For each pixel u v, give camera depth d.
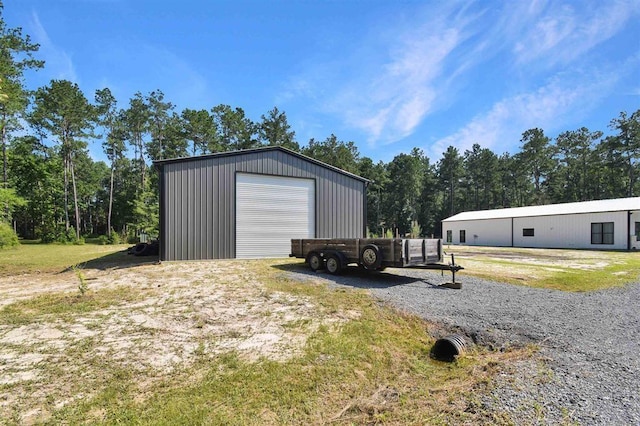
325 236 14.30
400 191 53.28
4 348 3.78
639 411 2.64
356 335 4.38
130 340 4.07
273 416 2.67
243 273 8.79
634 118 41.19
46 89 29.95
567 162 51.03
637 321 4.95
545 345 4.10
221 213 12.08
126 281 7.75
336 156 45.25
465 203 56.16
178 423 2.49
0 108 23.61
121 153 39.12
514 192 53.53
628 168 42.44
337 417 2.71
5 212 24.45
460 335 4.48
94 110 32.50
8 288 7.37
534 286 7.42
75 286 7.35
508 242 25.48
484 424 2.54
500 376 3.37
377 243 7.79
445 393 3.08
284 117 44.16
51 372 3.22
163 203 11.05
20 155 32.72
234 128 42.41
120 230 43.69
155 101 39.19
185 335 4.27
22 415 2.54
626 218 19.47
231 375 3.24
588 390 3.01
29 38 25.78
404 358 3.91
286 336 4.29
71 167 33.41
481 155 53.81
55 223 37.22
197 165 11.68
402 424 2.58
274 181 13.22
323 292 6.55
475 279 8.09
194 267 9.95
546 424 2.51
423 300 5.96
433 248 8.24
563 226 22.25
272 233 13.07
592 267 10.85
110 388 2.95
